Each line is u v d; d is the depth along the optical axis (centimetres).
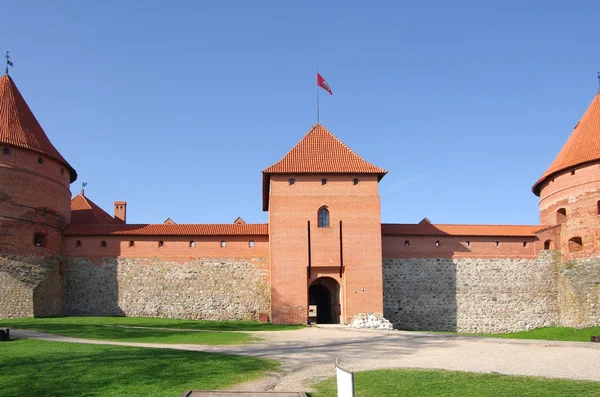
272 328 3603
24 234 3778
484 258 4425
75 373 1703
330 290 4331
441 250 4391
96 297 4125
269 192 4322
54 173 4116
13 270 3659
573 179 4409
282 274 3988
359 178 4178
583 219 4284
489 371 1691
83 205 5028
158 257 4212
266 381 1675
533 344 2497
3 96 4075
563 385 1427
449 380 1545
